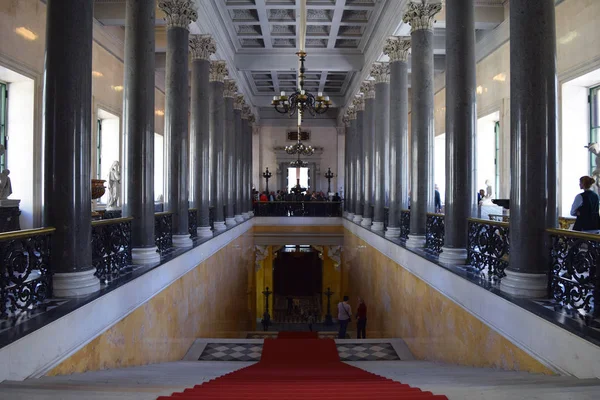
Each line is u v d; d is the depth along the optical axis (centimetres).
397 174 1171
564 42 1001
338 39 1631
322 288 2681
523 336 445
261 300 2727
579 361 362
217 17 1326
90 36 502
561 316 414
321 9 1382
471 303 574
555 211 500
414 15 984
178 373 523
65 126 478
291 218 2284
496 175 1405
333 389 352
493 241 608
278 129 2905
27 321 387
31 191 969
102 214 1112
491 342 518
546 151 497
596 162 813
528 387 315
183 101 954
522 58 505
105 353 492
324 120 2900
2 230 858
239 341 959
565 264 456
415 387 360
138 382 396
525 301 469
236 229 1608
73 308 428
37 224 980
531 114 498
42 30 998
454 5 736
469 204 722
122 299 536
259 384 400
